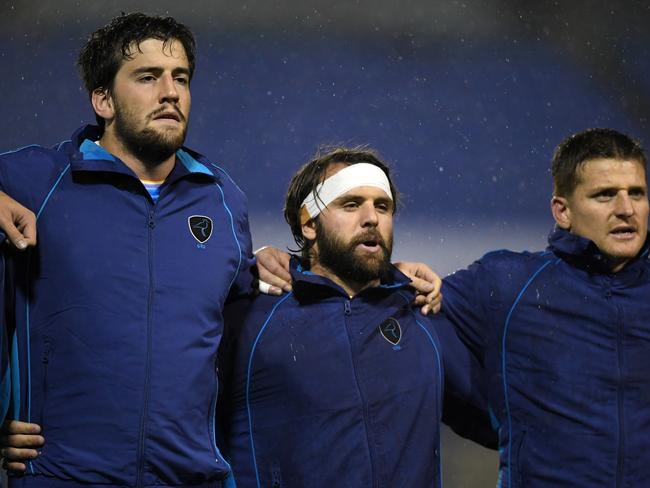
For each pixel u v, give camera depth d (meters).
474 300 11.80
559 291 11.56
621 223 11.37
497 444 12.33
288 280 11.42
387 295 11.50
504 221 34.94
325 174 11.47
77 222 10.10
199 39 35.69
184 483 10.08
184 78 10.59
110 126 10.60
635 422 11.19
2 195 9.84
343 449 10.67
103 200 10.27
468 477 17.27
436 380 11.30
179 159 10.87
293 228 12.05
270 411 10.91
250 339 11.02
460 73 36.94
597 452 11.09
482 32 37.28
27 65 31.56
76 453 9.74
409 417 10.98
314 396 10.78
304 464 10.70
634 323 11.42
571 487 11.10
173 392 9.96
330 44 36.56
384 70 36.84
